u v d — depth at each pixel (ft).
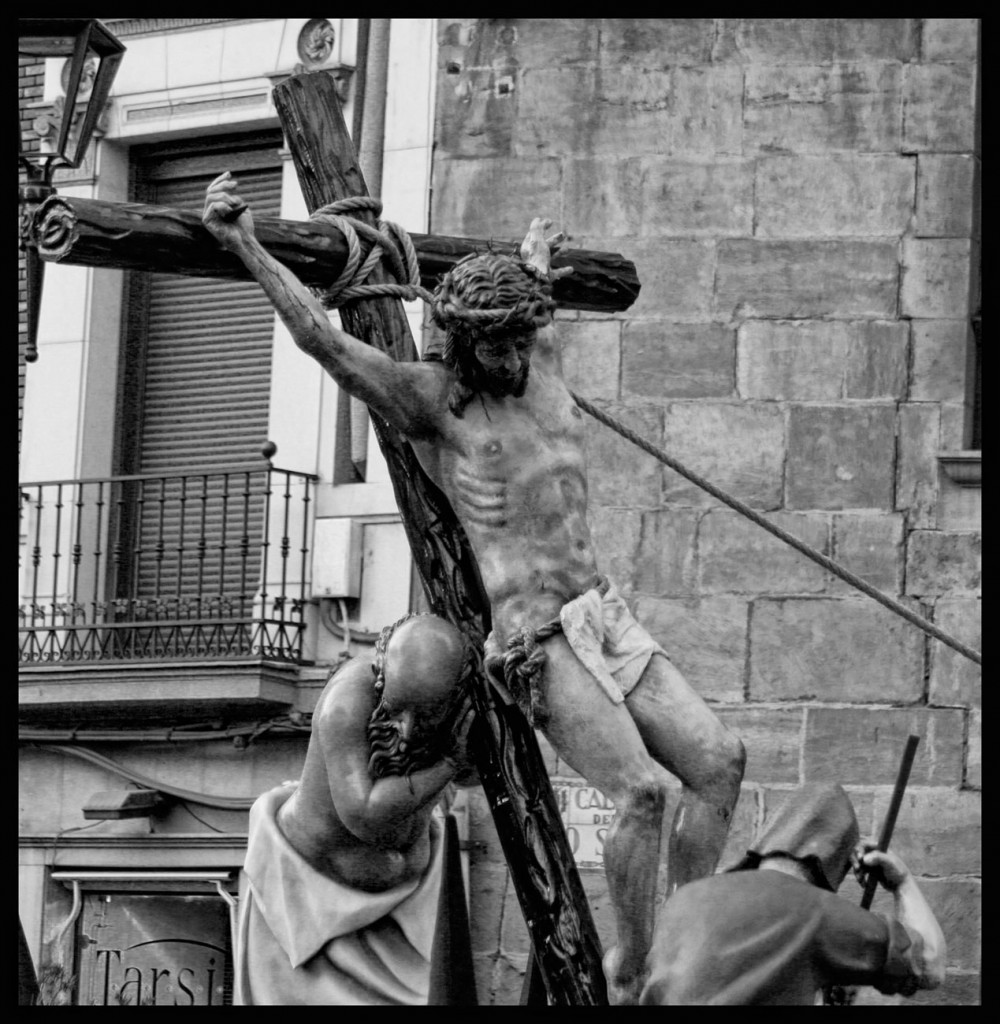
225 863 52.31
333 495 52.85
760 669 45.39
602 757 23.03
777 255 46.50
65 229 24.13
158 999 52.95
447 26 48.11
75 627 53.57
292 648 52.08
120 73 56.49
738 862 22.12
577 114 47.37
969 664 44.93
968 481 45.47
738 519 45.78
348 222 25.53
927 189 46.32
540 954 25.17
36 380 56.80
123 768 53.93
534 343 23.29
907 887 22.07
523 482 23.50
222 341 55.93
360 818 24.53
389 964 25.18
